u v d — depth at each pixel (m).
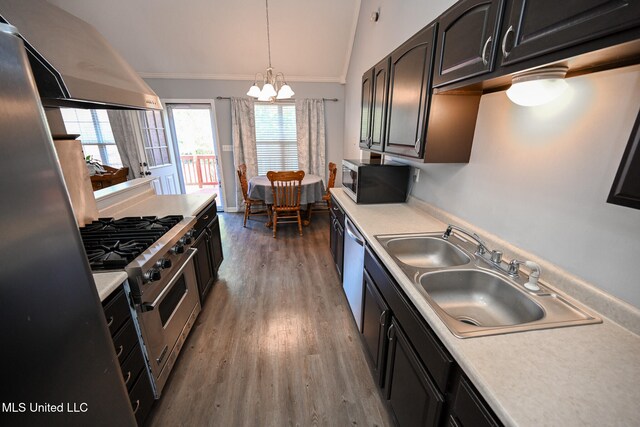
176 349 1.63
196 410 1.41
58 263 0.63
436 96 1.34
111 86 1.32
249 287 2.55
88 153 4.17
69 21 1.39
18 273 0.54
